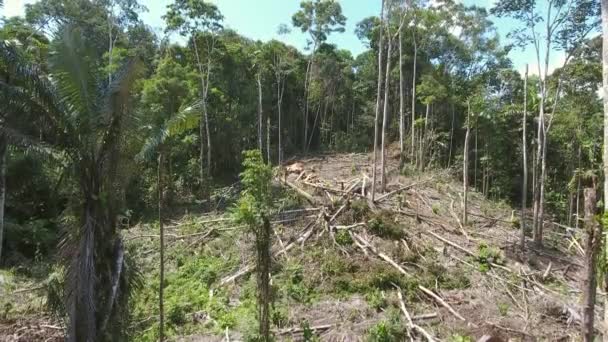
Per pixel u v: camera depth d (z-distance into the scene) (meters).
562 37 17.72
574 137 24.67
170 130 9.00
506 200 27.94
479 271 14.42
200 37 27.48
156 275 14.87
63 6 26.69
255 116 33.12
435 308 11.88
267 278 9.16
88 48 8.73
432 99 30.98
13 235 17.34
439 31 34.16
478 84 32.28
